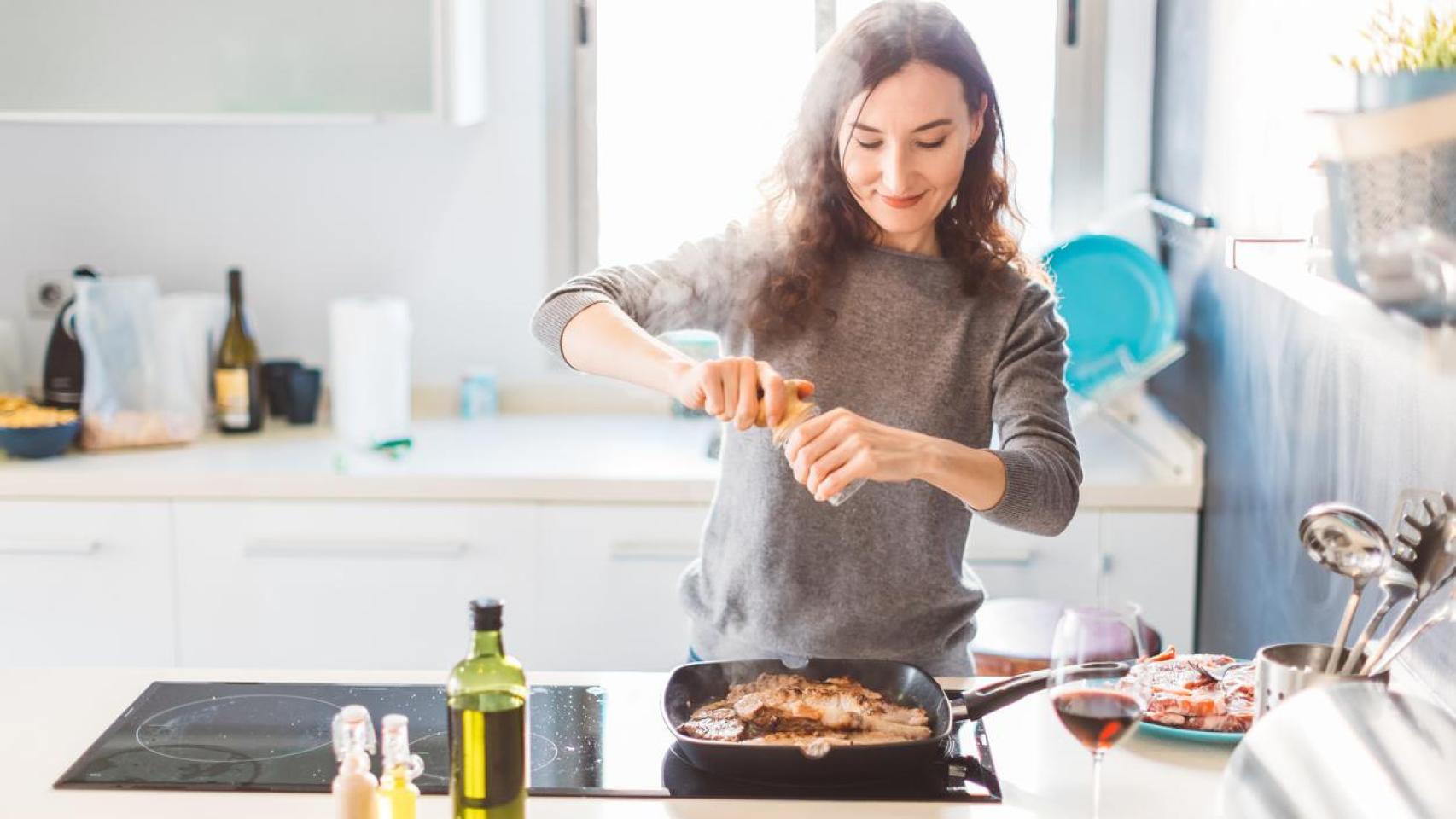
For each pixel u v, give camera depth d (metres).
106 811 1.48
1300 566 2.27
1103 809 1.50
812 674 1.72
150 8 3.14
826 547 1.87
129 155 3.54
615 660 3.06
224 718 1.71
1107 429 3.43
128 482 3.01
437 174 3.56
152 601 3.06
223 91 3.17
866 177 1.81
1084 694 1.36
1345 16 2.03
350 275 3.60
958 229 1.90
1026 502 1.69
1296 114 2.29
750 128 3.52
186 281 3.59
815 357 1.88
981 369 1.88
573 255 3.61
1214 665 1.78
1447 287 1.22
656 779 1.56
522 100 3.52
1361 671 1.54
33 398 3.46
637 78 3.51
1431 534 1.54
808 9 3.45
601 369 1.77
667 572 3.02
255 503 3.03
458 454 3.20
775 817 1.49
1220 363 2.86
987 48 3.49
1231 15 2.75
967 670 1.95
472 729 1.37
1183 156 3.16
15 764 1.59
